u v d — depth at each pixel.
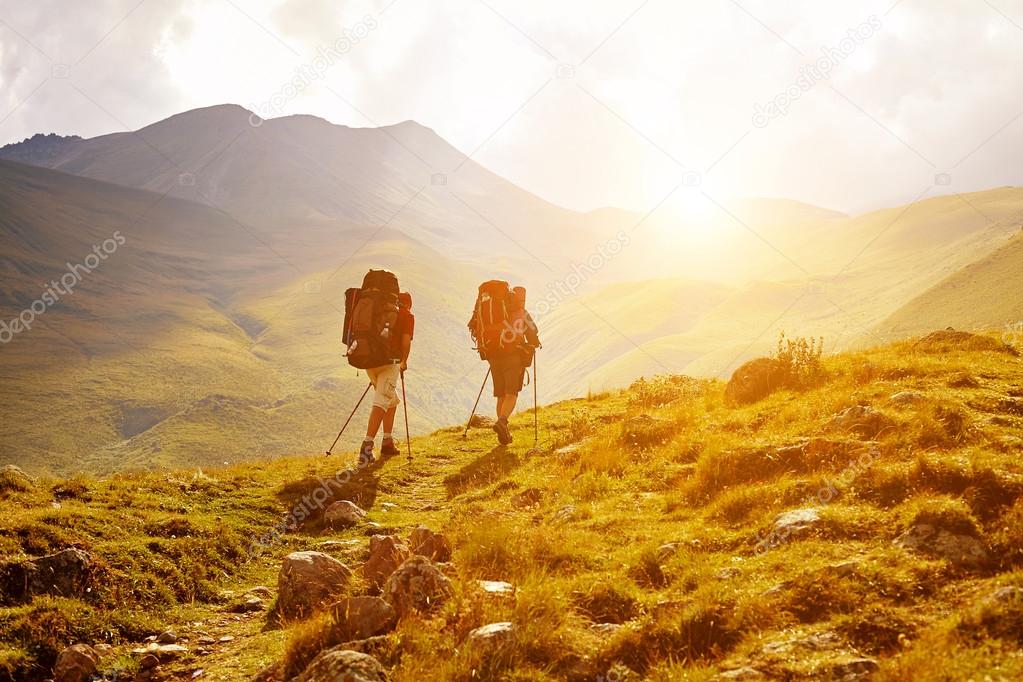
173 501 8.34
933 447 6.39
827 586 4.52
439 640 4.46
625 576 5.33
